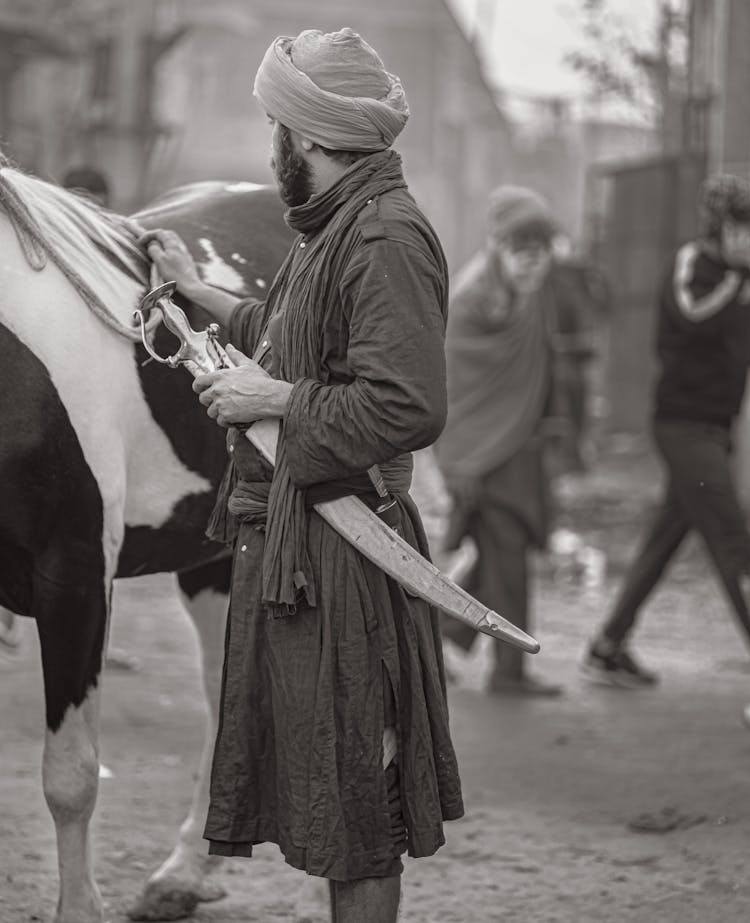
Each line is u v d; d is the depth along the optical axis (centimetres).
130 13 2933
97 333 552
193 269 582
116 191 2898
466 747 926
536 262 1101
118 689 1044
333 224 470
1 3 3020
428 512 1975
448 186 6197
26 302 533
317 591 462
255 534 481
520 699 1078
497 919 636
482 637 1339
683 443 1073
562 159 6234
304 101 467
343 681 460
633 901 657
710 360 1070
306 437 459
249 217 673
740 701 1078
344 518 463
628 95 2314
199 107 5581
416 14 6088
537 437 1112
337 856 456
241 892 667
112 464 553
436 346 457
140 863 691
